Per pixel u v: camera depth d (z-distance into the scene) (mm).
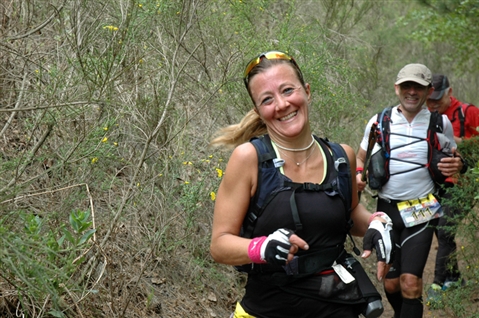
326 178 2803
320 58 5547
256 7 5480
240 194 2752
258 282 2803
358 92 7348
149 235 4215
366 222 3025
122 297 3881
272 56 2859
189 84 5059
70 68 4137
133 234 4289
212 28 5320
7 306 3248
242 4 5230
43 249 2875
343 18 7344
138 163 4223
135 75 4504
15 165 3590
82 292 3285
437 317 5098
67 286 3182
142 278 4242
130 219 4324
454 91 11453
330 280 2754
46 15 4719
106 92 4008
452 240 5309
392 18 10500
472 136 5367
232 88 5012
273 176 2734
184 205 4426
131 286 4105
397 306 4852
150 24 4574
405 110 4719
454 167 4602
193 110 5121
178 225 4684
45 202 3779
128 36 4125
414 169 4625
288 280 2738
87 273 3611
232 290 4891
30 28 4570
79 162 3963
